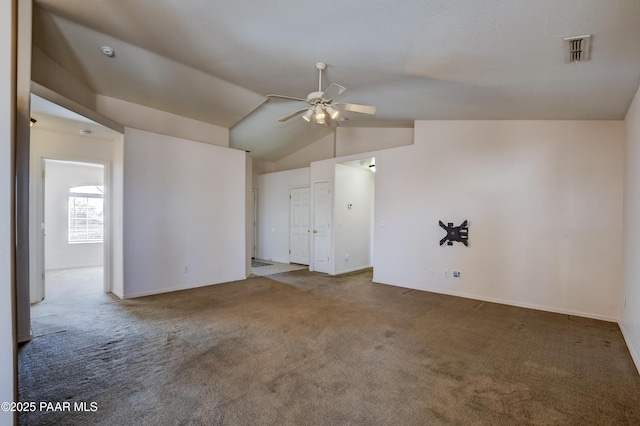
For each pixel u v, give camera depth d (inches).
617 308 144.6
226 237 218.7
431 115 184.1
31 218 162.9
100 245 284.2
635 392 86.3
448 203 191.6
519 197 168.6
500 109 152.2
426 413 76.0
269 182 330.6
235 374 93.3
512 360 104.4
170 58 145.2
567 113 144.9
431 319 144.9
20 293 115.1
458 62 104.9
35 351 107.6
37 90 116.0
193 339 118.9
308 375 93.1
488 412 76.5
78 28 125.6
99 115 150.6
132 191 172.7
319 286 209.9
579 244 153.3
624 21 70.6
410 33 91.0
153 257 182.1
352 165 261.7
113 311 151.1
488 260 177.5
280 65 133.3
